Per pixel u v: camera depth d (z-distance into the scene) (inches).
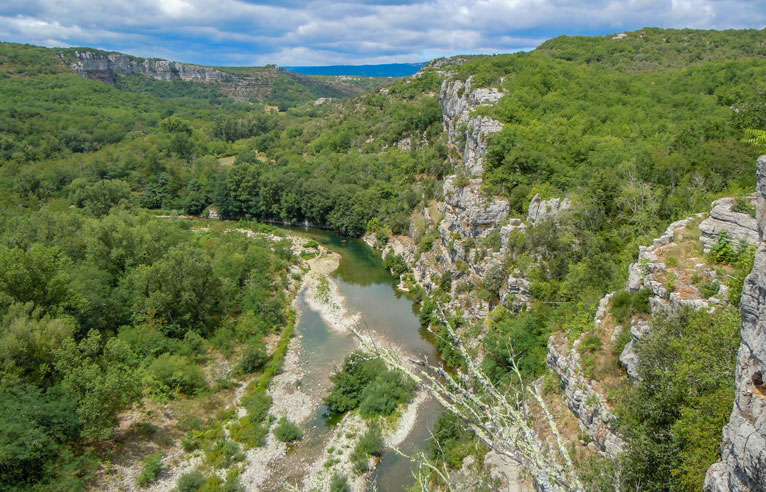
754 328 394.0
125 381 1433.3
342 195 3951.8
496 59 4276.6
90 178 4165.8
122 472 1379.2
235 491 1342.3
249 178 4224.9
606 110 2898.6
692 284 930.1
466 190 2361.0
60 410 1311.5
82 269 2070.6
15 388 1328.7
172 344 1903.3
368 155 4884.4
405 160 4362.7
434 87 6624.0
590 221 1761.8
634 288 1079.6
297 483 1378.0
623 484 644.7
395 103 6378.0
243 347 2050.9
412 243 3080.7
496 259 2042.3
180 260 2079.2
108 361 1574.8
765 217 407.8
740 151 1565.0
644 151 1893.5
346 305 2551.7
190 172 4670.3
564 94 3248.0
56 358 1465.3
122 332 1871.3
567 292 1544.0
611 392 960.9
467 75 4082.2
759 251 398.0
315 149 5703.7
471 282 2172.7
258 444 1525.6
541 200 2068.2
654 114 2778.1
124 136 5826.8
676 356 768.9
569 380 1090.1
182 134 5689.0
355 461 1432.1
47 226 2566.4
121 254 2271.2
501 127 2847.0
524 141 2476.6
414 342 2113.7
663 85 3380.9
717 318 738.2
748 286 402.9
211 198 4338.1
